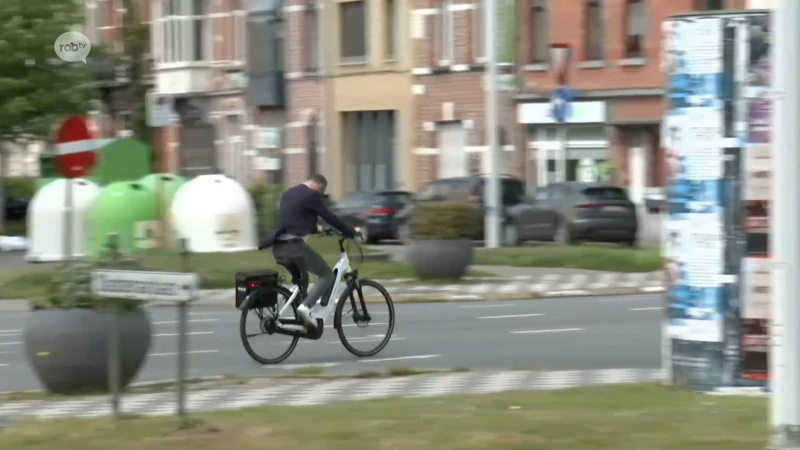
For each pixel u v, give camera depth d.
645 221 95.81
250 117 124.88
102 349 28.45
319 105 119.69
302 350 37.53
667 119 25.89
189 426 20.95
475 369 32.84
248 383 30.42
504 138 104.81
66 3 95.81
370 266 63.53
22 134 96.31
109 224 64.81
